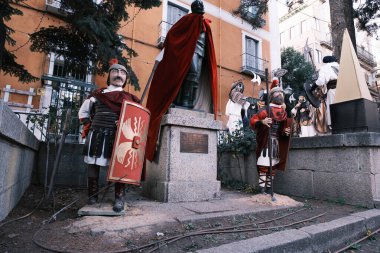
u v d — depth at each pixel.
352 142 4.73
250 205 4.21
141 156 3.53
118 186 3.32
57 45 7.90
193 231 2.88
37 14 10.73
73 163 5.95
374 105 5.09
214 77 5.08
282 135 5.19
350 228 3.32
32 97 10.04
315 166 5.38
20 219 3.20
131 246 2.43
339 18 9.17
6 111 2.47
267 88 5.02
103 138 3.44
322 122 6.18
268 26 19.39
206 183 4.59
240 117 12.90
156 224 2.99
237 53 17.16
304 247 2.66
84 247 2.36
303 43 27.41
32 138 4.66
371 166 4.52
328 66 6.31
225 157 7.65
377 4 12.51
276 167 5.26
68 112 4.29
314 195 5.33
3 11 6.46
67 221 3.09
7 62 7.16
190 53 4.57
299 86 20.97
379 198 4.49
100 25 6.80
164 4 14.38
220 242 2.63
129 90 12.55
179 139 4.51
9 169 3.14
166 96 4.73
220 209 3.77
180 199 4.29
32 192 4.82
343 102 5.21
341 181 4.90
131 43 13.08
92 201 3.49
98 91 3.71
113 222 2.95
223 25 16.98
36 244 2.41
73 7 7.28
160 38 13.34
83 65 8.24
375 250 3.12
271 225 3.28
